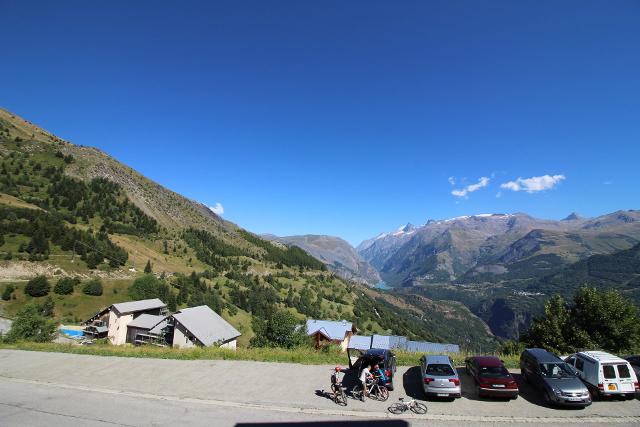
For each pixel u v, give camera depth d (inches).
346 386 757.9
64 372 872.3
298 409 642.8
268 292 6210.6
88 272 4699.8
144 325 3085.6
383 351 800.9
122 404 666.2
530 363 755.4
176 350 1077.1
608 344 1270.9
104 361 956.6
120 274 4965.6
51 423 579.8
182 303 4507.9
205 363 922.7
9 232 5039.4
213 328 2578.7
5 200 6156.5
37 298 3838.6
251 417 608.4
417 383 781.9
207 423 582.9
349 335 2797.7
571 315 1390.3
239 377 814.5
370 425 580.7
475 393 724.7
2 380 822.5
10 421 585.9
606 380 693.3
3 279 4077.3
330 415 619.2
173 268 6520.7
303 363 918.4
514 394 674.8
